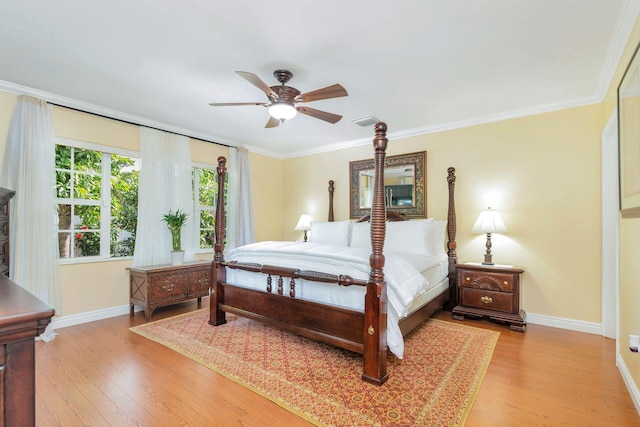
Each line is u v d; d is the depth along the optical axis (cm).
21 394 73
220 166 338
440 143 411
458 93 308
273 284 287
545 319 337
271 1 179
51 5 183
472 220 386
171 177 413
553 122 338
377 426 168
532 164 349
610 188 303
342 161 511
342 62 248
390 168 451
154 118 383
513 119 361
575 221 325
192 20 197
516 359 250
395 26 202
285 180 586
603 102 305
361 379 219
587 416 178
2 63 252
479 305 344
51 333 295
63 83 288
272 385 211
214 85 292
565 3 179
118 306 370
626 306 213
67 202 338
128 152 378
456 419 174
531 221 348
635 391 188
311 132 443
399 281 230
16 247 287
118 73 269
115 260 369
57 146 331
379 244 217
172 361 246
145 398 195
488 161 376
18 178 291
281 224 585
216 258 333
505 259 362
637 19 181
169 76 274
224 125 411
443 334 306
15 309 77
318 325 251
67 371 229
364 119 383
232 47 227
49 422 171
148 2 180
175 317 360
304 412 181
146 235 385
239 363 243
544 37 213
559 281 332
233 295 320
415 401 192
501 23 198
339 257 248
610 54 232
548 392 202
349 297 237
